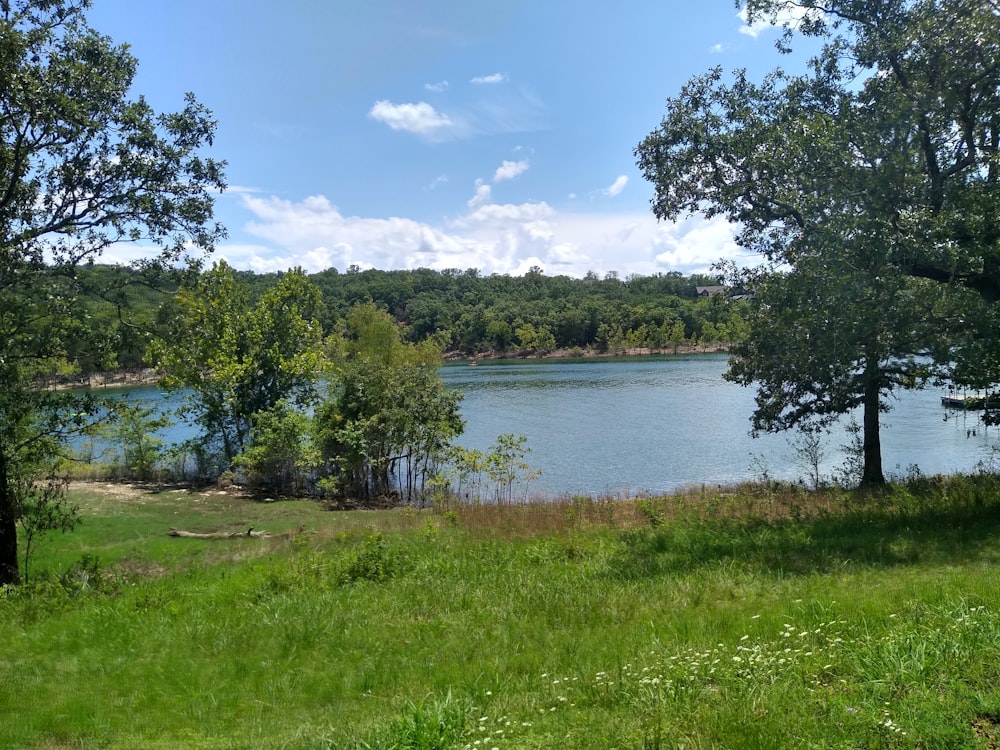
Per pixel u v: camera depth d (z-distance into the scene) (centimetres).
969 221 1116
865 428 1902
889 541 1052
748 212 1650
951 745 377
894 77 1262
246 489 2638
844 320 1191
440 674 662
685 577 952
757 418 2052
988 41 1062
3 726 604
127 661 779
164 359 2697
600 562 1109
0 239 1162
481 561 1166
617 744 431
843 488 1795
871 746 385
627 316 12319
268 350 2994
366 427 2645
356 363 3017
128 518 1958
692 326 12188
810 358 1359
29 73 1098
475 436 3897
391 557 1190
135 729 593
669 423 4250
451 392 2889
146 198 1277
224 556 1452
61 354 1259
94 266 1319
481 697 576
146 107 1276
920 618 612
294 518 2055
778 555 1031
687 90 1588
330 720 580
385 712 580
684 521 1425
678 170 1582
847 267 1146
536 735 466
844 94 1475
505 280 17962
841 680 482
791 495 1691
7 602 1066
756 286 1711
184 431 3981
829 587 820
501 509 1809
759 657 539
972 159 1198
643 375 7812
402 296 14525
